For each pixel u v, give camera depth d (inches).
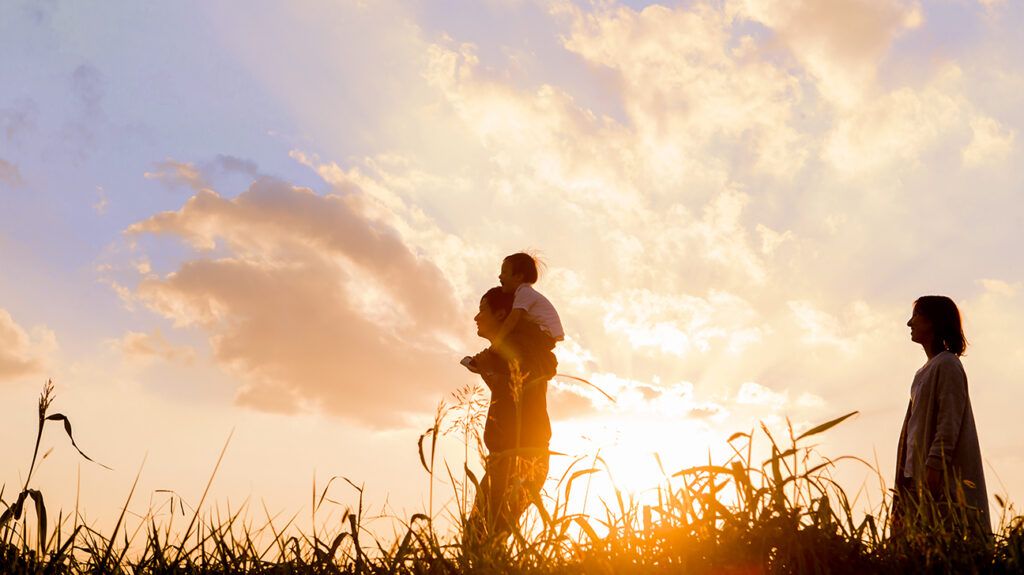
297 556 112.4
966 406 161.6
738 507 99.2
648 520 100.3
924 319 174.4
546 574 99.6
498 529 110.7
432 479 107.9
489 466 107.8
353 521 108.9
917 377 170.7
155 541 115.5
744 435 100.0
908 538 104.3
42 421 113.3
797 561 94.9
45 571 112.7
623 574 96.7
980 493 157.4
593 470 104.0
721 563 94.3
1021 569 97.9
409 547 106.3
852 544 99.3
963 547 101.9
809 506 99.2
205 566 115.0
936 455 155.9
